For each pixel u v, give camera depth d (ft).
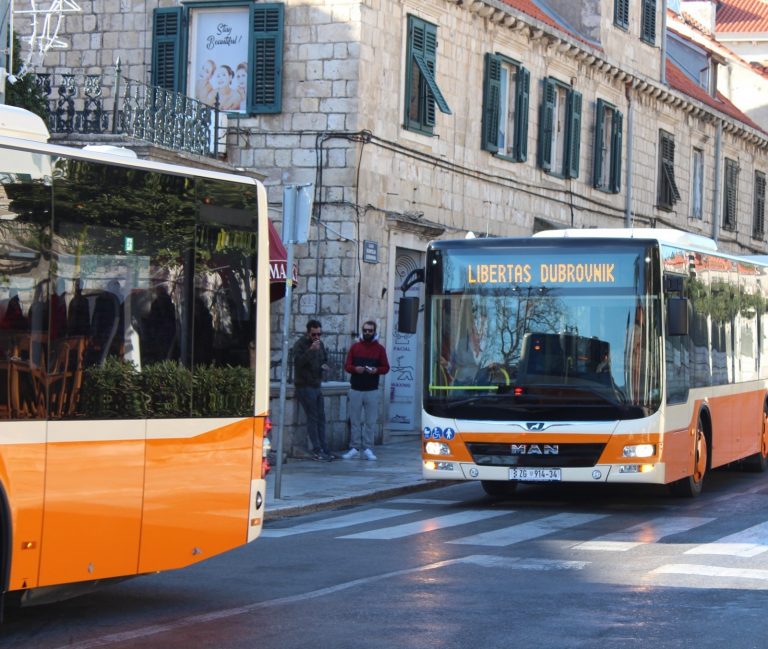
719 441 68.85
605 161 130.52
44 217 30.91
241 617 33.88
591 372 58.03
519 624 32.81
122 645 30.48
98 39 96.17
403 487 66.59
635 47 136.05
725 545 46.91
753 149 171.83
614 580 39.42
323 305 89.71
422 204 98.12
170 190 34.04
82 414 31.37
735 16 208.33
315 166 90.27
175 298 34.01
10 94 74.54
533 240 59.41
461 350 59.52
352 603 35.76
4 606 31.63
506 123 111.14
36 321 30.53
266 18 91.25
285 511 57.36
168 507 33.60
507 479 58.34
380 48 92.38
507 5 107.14
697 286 64.90
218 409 35.12
